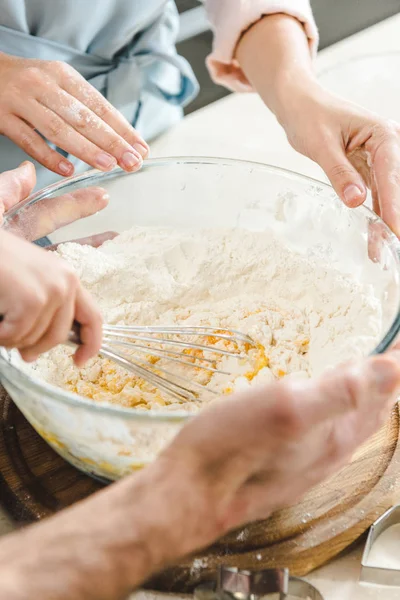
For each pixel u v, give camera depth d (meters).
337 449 0.57
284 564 0.65
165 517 0.46
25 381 0.62
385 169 0.84
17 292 0.53
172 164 0.93
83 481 0.74
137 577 0.46
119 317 0.87
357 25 1.59
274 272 0.90
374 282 0.82
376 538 0.68
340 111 0.92
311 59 1.16
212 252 0.94
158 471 0.49
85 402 0.60
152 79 1.26
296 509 0.70
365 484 0.72
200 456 0.50
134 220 0.98
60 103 0.93
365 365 0.54
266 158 1.21
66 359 0.81
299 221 0.94
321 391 0.52
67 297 0.56
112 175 0.92
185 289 0.90
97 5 1.10
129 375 0.80
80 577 0.43
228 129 1.29
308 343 0.82
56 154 0.97
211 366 0.81
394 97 1.22
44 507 0.71
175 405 0.76
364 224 0.82
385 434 0.77
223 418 0.51
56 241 0.91
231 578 0.59
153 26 1.22
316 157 0.92
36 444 0.78
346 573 0.67
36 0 1.07
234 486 0.51
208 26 1.62
